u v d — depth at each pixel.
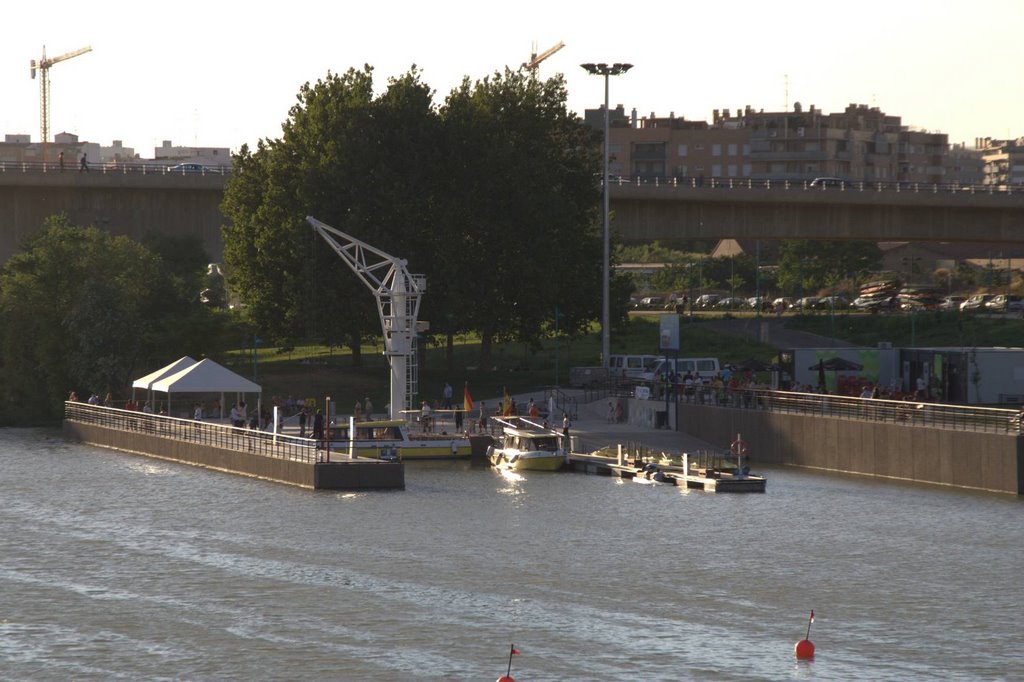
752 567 102.81
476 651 83.81
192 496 134.12
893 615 90.50
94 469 154.88
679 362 197.12
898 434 136.62
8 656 83.56
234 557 107.56
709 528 116.25
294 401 187.38
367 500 130.62
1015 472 125.25
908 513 120.31
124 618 91.19
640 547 109.50
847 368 172.50
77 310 198.50
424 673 80.00
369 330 199.25
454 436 159.88
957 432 131.00
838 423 143.12
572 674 79.44
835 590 96.31
